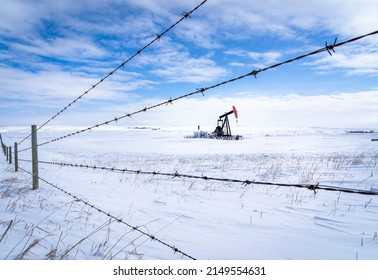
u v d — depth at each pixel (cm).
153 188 632
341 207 446
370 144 2736
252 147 2511
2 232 280
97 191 574
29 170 905
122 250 253
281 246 285
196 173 912
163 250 261
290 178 754
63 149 2614
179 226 346
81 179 754
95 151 2323
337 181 679
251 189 616
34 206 408
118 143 3678
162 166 1131
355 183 646
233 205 465
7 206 379
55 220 338
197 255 254
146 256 243
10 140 4506
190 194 562
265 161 1247
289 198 518
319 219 385
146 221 362
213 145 2922
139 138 5234
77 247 252
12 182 625
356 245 291
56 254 231
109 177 816
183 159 1437
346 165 995
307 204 470
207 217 391
